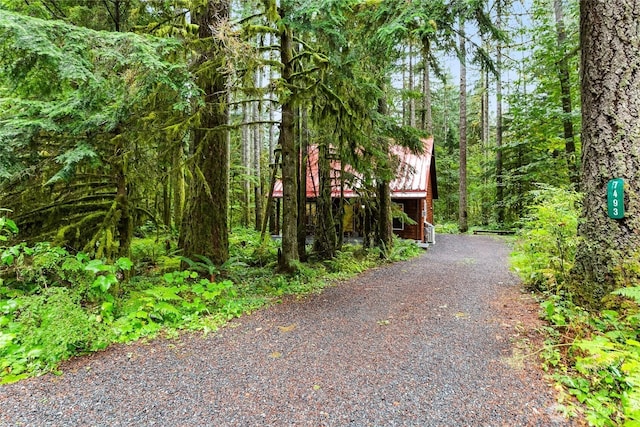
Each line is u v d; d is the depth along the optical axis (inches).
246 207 755.4
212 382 116.9
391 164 367.2
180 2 245.8
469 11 193.3
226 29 208.7
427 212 661.9
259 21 273.6
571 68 486.3
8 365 122.3
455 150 1200.2
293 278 276.1
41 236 209.8
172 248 320.2
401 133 356.2
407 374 120.6
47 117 182.7
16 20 136.1
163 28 246.2
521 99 607.8
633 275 146.8
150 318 169.8
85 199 226.4
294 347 145.9
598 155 159.2
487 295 223.5
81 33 149.6
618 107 152.9
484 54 225.1
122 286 205.9
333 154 397.4
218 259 263.0
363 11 233.5
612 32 153.3
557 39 488.7
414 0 190.9
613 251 153.3
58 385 114.3
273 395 108.6
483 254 439.5
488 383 113.0
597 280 157.8
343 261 346.9
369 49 238.1
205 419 96.3
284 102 257.8
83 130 188.2
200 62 244.5
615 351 108.7
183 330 165.0
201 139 249.6
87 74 147.2
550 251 202.2
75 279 164.2
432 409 99.8
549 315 159.8
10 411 99.5
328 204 398.0
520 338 146.1
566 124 503.8
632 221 149.7
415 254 436.1
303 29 218.7
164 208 408.8
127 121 200.8
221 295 213.8
